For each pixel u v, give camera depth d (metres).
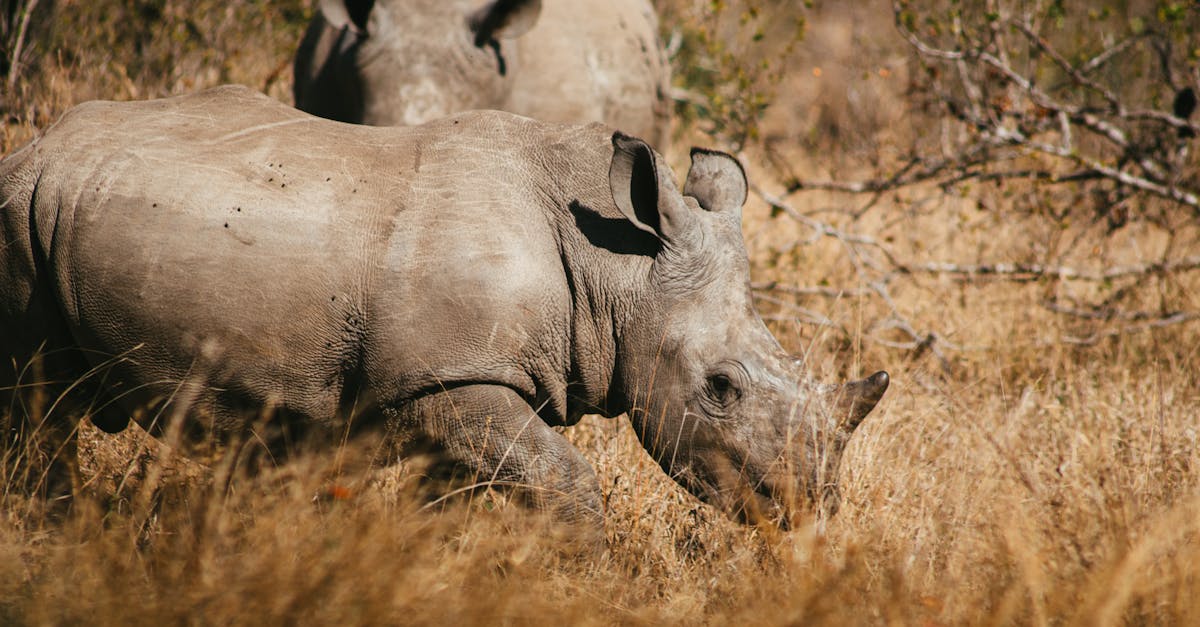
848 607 13.41
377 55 25.03
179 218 14.85
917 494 17.77
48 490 15.72
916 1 32.53
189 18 32.94
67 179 15.05
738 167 16.91
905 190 38.19
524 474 15.14
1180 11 26.61
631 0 33.97
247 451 15.88
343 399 15.62
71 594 12.43
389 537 13.20
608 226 16.02
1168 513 15.51
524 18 25.83
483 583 13.49
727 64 34.44
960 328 26.39
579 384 16.20
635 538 16.23
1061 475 17.47
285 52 34.94
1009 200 32.97
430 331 15.05
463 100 25.14
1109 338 26.31
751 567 14.73
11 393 15.77
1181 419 20.78
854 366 22.19
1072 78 29.31
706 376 15.67
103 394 16.11
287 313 14.97
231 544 13.51
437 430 15.29
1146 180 28.92
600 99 30.23
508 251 15.27
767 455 15.55
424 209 15.34
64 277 14.93
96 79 29.06
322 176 15.35
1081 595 13.25
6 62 27.77
